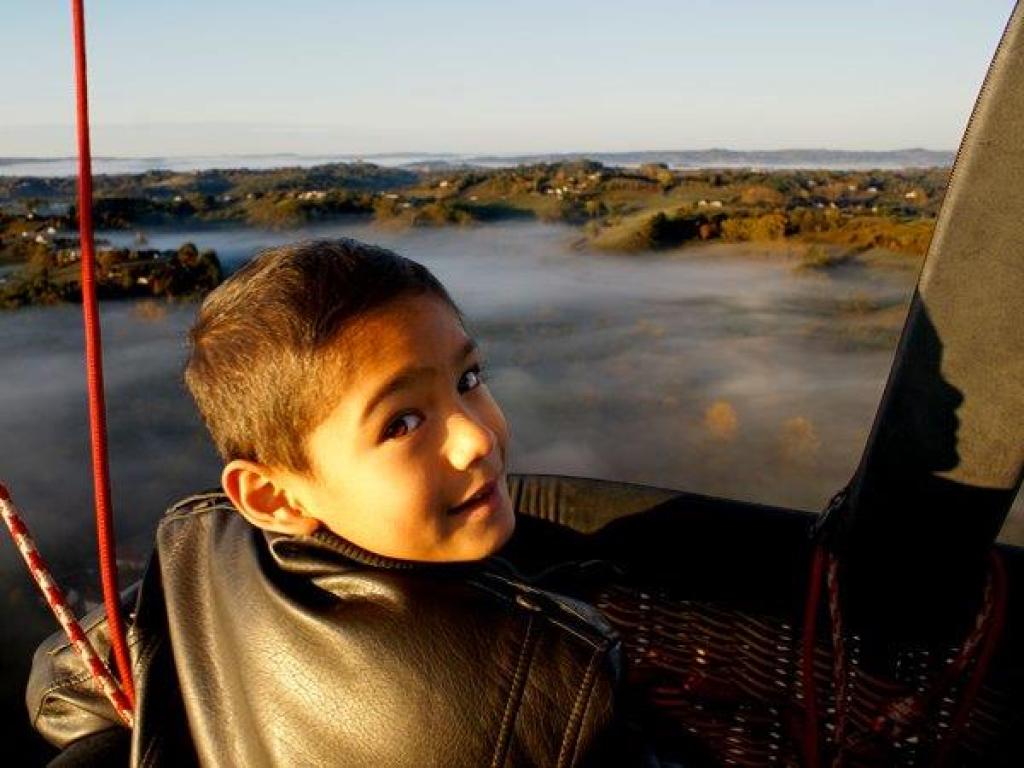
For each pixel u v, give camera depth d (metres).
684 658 1.91
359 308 0.92
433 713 0.93
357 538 1.01
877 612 1.56
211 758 1.09
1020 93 1.14
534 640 0.96
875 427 1.42
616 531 1.96
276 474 1.02
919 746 1.60
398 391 0.93
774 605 1.78
